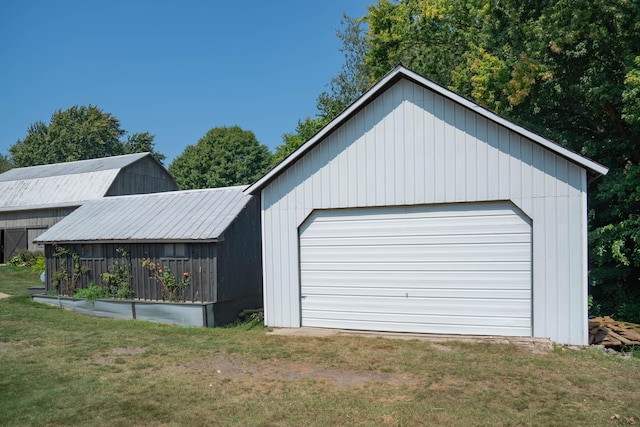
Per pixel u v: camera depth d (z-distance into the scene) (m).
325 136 11.29
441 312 10.44
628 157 15.16
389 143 10.79
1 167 72.81
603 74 13.91
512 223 9.91
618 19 13.20
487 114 9.80
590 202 15.35
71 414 6.05
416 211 10.67
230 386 7.18
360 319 11.12
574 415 5.93
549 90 15.32
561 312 9.45
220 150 55.53
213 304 12.63
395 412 6.05
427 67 22.80
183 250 13.21
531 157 9.68
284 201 11.79
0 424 5.74
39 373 7.85
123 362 8.55
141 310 13.31
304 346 9.66
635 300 15.04
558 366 7.98
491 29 16.98
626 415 5.93
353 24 39.25
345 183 11.18
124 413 6.09
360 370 7.96
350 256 11.24
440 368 7.95
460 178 10.20
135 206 16.31
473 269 10.19
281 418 5.91
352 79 39.19
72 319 13.20
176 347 9.70
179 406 6.34
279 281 11.84
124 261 14.19
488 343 9.43
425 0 20.47
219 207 14.38
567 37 13.88
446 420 5.80
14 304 15.30
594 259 14.41
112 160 31.80
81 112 63.75
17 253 28.05
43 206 27.80
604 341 9.98
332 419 5.86
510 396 6.62
